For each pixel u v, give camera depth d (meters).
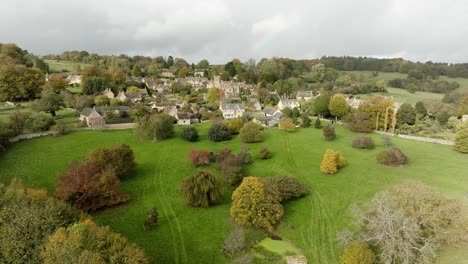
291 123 111.62
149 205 59.44
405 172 72.50
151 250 46.06
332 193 63.50
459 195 58.62
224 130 101.00
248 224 51.28
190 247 47.00
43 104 110.88
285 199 59.81
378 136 105.62
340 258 42.88
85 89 151.75
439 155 84.56
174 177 72.31
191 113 132.12
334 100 126.50
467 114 131.38
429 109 157.62
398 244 38.47
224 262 43.69
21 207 40.00
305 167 77.69
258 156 85.62
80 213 44.78
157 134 97.94
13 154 79.19
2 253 34.66
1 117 101.56
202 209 58.19
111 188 57.53
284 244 47.94
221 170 72.75
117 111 121.81
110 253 33.34
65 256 31.30
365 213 46.09
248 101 170.38
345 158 83.00
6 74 127.25
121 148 71.44
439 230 41.16
